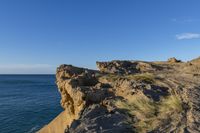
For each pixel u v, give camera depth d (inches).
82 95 919.7
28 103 3848.4
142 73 1243.2
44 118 2598.4
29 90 6432.1
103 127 679.1
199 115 726.5
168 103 807.1
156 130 660.7
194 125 676.1
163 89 932.0
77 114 908.6
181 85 978.7
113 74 1232.8
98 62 1380.4
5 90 6550.2
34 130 2117.4
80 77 1076.5
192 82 1028.5
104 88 1002.7
